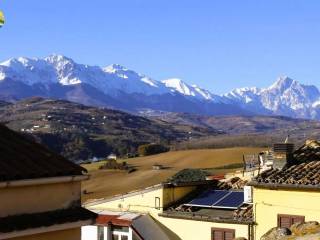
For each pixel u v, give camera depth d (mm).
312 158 25516
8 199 11055
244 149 93875
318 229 11930
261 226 23438
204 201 27328
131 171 79938
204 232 25531
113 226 26719
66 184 12266
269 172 24078
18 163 11680
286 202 22781
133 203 28109
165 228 26859
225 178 31672
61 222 11625
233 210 25875
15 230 10688
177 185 27875
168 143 148625
